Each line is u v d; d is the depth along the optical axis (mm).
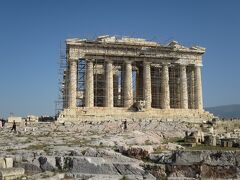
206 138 45500
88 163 28328
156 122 75062
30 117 83562
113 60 91312
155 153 31203
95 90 98312
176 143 44281
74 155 31078
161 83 95438
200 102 96688
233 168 25984
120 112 87312
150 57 93562
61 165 29078
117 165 27750
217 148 39125
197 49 97875
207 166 26547
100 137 47719
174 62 95750
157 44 94375
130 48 92312
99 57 90312
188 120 86500
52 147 36375
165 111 91000
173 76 100500
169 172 26906
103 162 28297
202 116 91688
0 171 26391
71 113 82938
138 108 88625
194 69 98125
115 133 54562
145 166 27641
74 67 88250
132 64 96812
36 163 29594
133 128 67562
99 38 90688
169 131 57156
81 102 101438
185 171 26734
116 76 104562
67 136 50812
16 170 27438
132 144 40219
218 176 26156
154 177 26641
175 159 27875
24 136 51688
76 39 88938
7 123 74812
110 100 89125
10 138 48531
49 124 70438
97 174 27469
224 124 80625
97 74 99562
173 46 95375
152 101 100625
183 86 95562
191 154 27531
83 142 42562
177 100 99438
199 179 25844
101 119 81688
